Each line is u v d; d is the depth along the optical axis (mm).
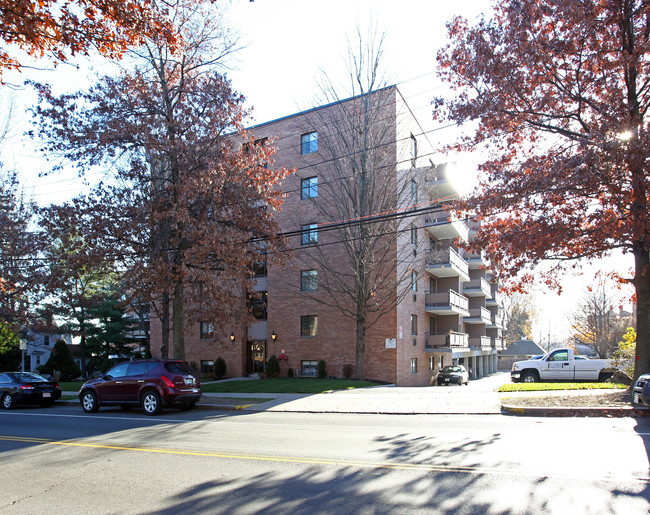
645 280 12992
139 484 6414
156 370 14469
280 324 27719
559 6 12227
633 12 12281
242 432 10422
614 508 5008
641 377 11086
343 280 25203
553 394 14594
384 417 12562
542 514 4898
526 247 12953
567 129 14172
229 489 6062
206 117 17156
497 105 13445
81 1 6406
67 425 12258
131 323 35719
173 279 16297
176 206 15438
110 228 16062
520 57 13016
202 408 15648
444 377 27938
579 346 56688
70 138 15828
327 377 25766
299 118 28078
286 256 17703
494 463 6918
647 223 11375
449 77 14461
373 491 5824
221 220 16734
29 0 6035
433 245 32406
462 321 37156
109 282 28062
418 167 27594
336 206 23750
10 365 35438
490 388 18547
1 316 23672
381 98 23219
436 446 8289
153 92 16938
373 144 22375
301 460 7469
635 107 12906
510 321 70312
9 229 22797
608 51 12430
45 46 6613
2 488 6395
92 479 6730
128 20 6762
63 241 16828
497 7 13578
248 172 16500
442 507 5203
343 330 25906
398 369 24938
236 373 28688
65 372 30469
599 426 9906
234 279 17281
